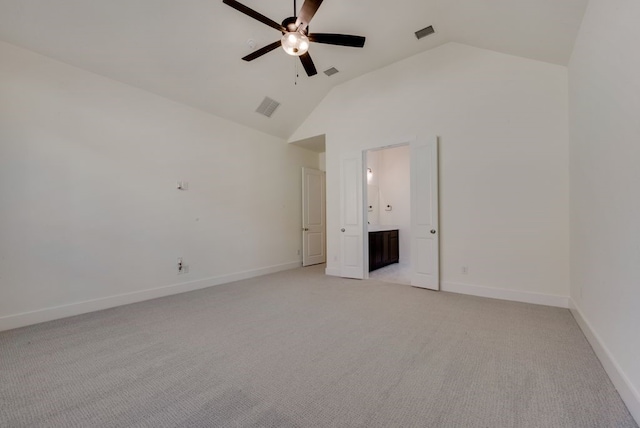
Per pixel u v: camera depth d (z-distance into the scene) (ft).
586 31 7.24
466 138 11.92
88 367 6.30
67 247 9.75
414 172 13.21
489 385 5.45
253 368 6.21
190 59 11.06
